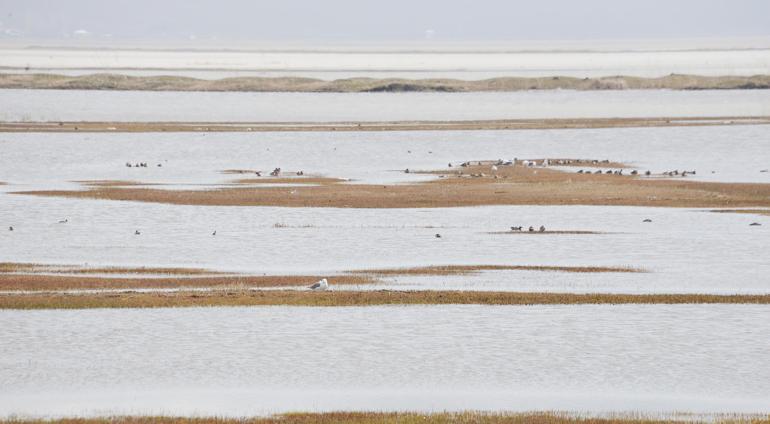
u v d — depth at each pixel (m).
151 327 140.50
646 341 135.38
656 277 172.25
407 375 122.31
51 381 119.12
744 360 127.75
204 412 108.81
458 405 112.06
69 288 161.00
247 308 150.38
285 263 183.75
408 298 155.38
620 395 115.69
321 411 109.44
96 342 133.62
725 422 104.94
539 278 171.12
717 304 153.62
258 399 113.81
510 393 116.38
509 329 140.88
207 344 133.38
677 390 117.12
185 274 173.75
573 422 104.69
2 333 136.88
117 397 114.25
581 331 139.62
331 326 141.88
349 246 198.25
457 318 146.00
